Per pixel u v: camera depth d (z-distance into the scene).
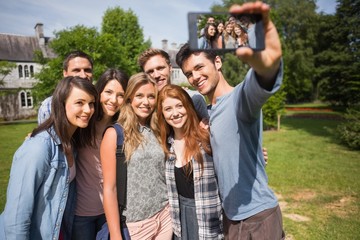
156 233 2.52
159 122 2.61
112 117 2.95
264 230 2.04
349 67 20.20
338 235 4.46
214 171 2.47
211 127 2.15
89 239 2.68
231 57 24.42
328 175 7.71
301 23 32.88
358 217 5.10
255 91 1.51
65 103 2.17
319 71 23.86
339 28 21.91
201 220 2.44
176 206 2.55
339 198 6.05
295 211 5.42
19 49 39.38
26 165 1.95
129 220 2.44
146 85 2.53
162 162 2.55
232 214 2.13
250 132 1.98
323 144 12.68
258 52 1.27
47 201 2.11
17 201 1.91
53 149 2.12
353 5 20.94
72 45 22.11
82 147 2.56
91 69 3.87
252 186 2.05
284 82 18.34
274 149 11.67
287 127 19.55
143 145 2.46
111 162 2.37
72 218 2.50
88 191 2.64
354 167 8.55
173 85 2.57
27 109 38.41
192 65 2.34
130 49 33.72
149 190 2.46
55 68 22.36
